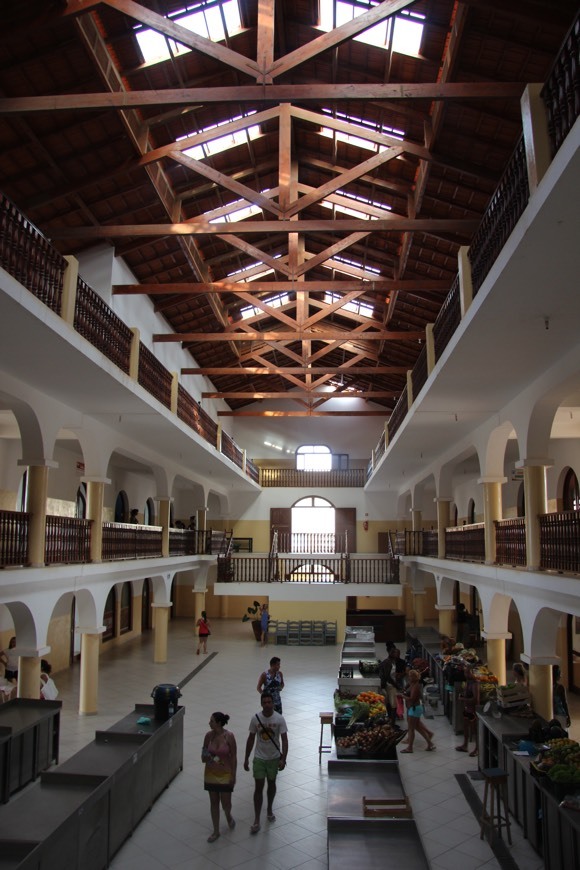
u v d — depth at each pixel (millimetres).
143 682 15844
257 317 21438
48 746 9430
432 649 15492
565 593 7996
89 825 6355
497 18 8648
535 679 9617
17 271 7574
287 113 11234
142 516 25156
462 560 14039
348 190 14859
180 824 7855
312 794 8930
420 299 17594
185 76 11125
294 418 31359
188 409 16703
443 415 12320
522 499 17344
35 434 10703
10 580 8922
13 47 9117
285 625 22078
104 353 10500
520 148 6145
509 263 6070
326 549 29266
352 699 10391
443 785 9234
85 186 11602
